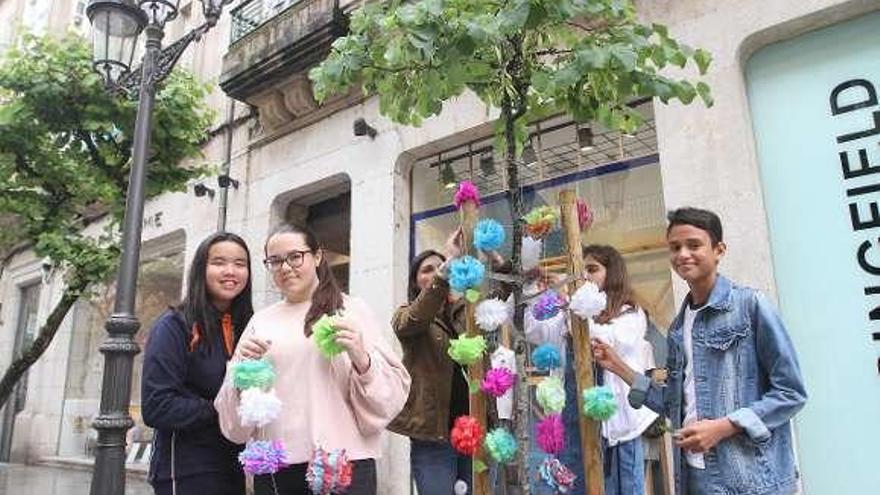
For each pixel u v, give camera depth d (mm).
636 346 3490
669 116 4973
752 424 2217
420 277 4012
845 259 4285
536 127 5977
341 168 7391
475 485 2400
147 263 10383
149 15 5176
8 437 13305
